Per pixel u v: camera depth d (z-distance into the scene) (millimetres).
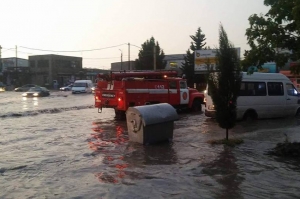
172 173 7918
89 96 46688
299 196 6348
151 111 11594
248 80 17719
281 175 7762
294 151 9781
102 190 6703
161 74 21078
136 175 7758
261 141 11961
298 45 9844
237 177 7594
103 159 9344
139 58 60938
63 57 83250
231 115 11477
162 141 11938
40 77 81750
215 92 11484
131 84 19016
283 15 9617
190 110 23500
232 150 10469
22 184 7148
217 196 6340
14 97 44906
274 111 18562
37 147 11062
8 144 11602
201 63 52062
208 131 14469
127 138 12766
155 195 6402
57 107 27906
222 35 11414
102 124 17141
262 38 10242
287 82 19219
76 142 11945
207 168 8375
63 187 6926
